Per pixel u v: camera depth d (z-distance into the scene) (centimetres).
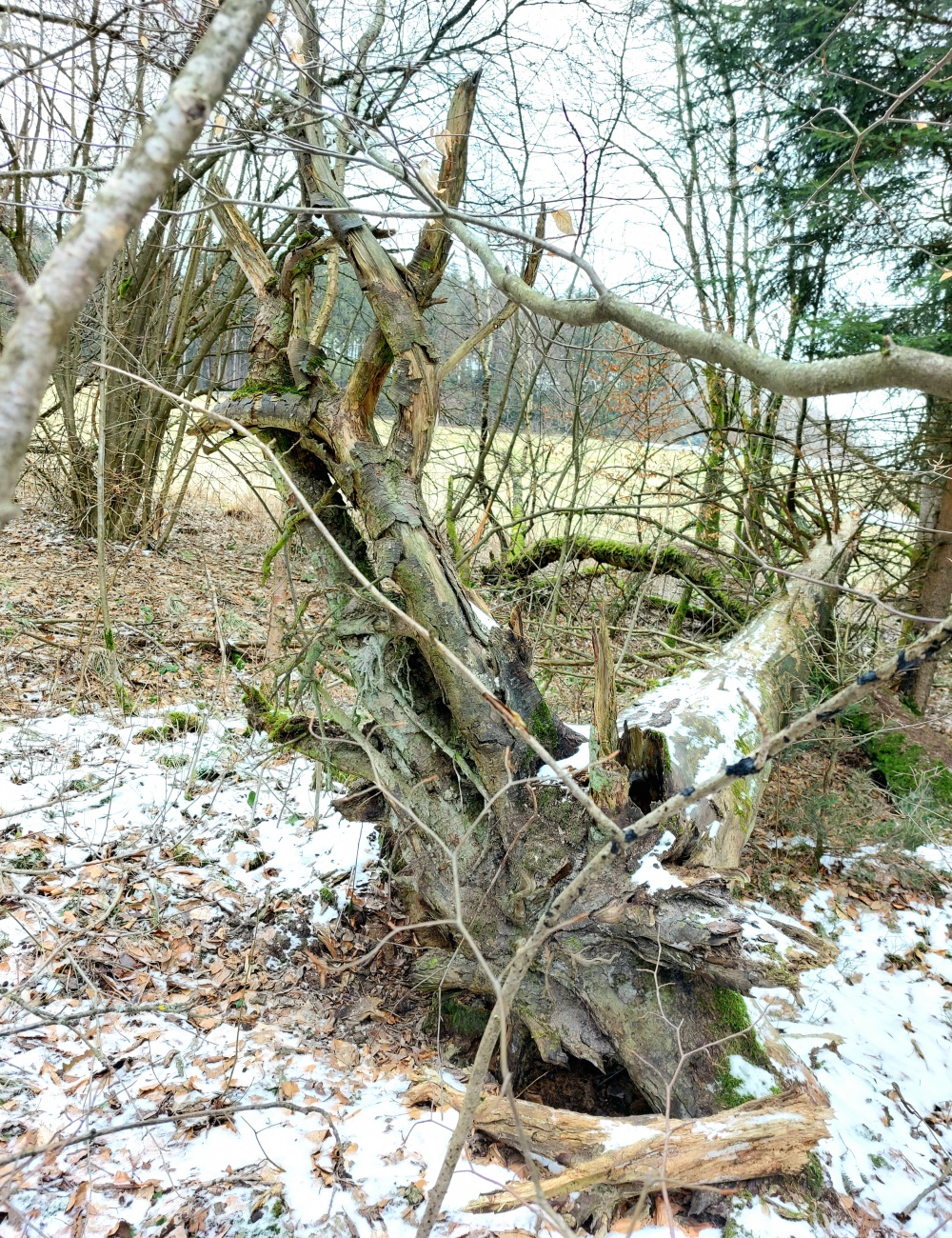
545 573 717
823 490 630
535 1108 242
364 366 289
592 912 260
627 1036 257
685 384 748
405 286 287
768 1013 290
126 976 292
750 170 645
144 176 64
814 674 567
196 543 904
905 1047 325
